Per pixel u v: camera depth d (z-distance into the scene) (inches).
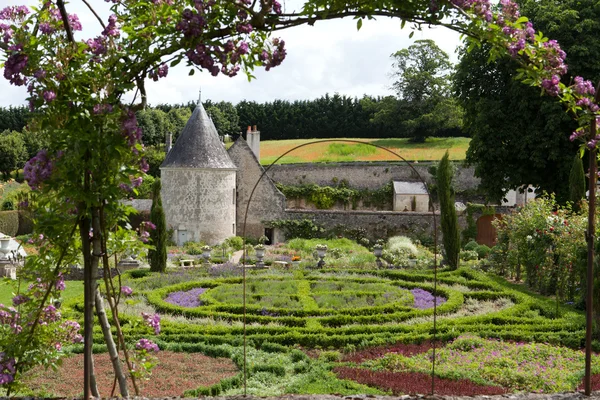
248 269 829.2
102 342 412.2
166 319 505.7
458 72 1052.5
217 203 1334.9
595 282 422.0
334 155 2402.8
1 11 183.3
